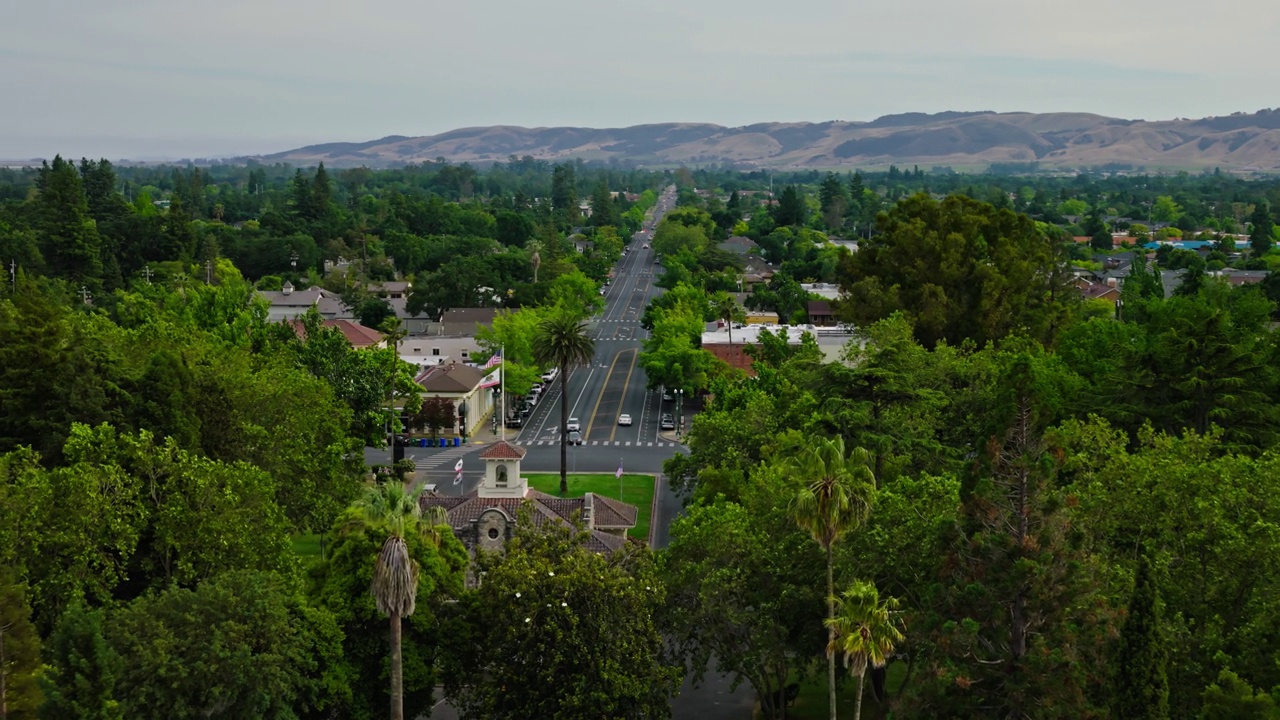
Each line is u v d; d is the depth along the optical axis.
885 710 66.81
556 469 133.62
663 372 163.25
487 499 86.50
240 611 55.31
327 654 58.84
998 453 55.28
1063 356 116.12
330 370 117.75
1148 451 71.56
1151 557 58.16
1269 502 58.91
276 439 86.81
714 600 63.25
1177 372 89.88
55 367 81.12
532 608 59.56
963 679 51.00
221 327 133.25
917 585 60.94
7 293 158.75
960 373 98.81
